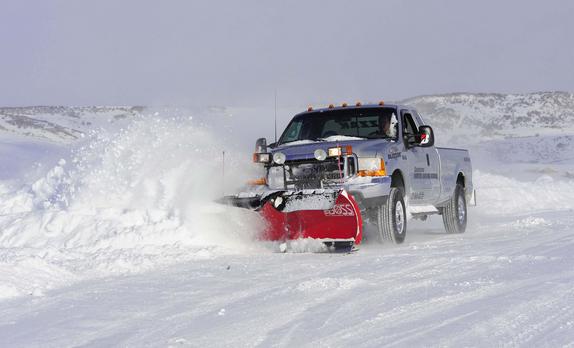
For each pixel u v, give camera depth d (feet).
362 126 39.88
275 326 18.34
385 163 36.50
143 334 18.25
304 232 34.50
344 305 20.48
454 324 17.60
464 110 598.75
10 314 21.63
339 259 30.86
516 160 263.90
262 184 37.19
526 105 622.54
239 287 24.40
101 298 23.27
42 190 46.26
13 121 341.41
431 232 47.80
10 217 40.37
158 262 30.73
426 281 23.99
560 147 289.74
